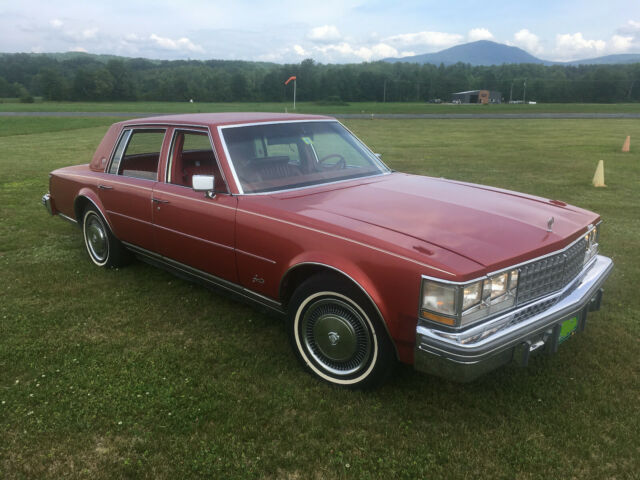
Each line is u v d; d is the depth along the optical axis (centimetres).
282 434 257
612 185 992
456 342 232
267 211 307
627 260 521
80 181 484
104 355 335
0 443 250
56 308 409
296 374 312
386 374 276
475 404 282
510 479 227
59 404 281
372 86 15950
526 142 2077
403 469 233
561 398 287
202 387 297
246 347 347
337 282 273
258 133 364
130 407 278
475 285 235
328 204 310
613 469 233
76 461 238
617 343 351
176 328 376
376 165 412
